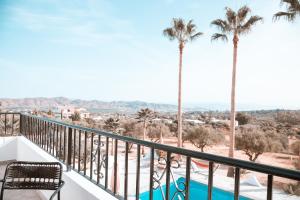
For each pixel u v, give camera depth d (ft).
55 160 13.55
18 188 9.57
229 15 65.62
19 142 20.63
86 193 9.28
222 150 121.60
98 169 9.84
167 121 172.96
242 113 165.99
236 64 66.18
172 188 23.11
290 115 164.96
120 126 133.69
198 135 102.73
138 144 7.52
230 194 24.91
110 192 9.02
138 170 7.70
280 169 3.82
